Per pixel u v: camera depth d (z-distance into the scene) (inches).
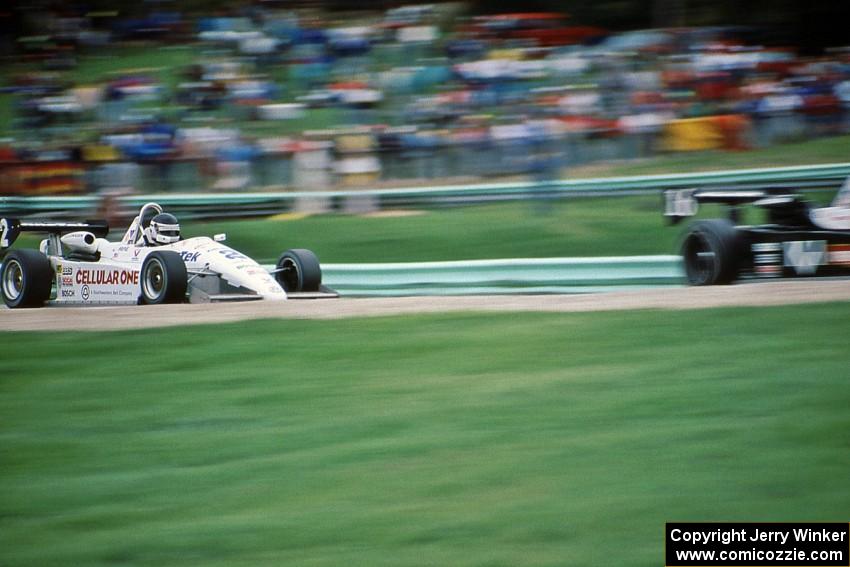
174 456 957.2
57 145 3393.2
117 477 908.0
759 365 1154.7
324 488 863.1
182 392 1159.0
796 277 1744.6
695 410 1011.9
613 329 1362.0
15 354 1349.7
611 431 966.4
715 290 1625.2
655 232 2726.4
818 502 775.7
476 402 1078.4
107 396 1153.4
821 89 3713.1
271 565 727.7
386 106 3590.1
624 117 3587.6
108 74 4106.8
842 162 3363.7
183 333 1429.6
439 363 1240.8
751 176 3080.7
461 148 3393.2
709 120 3604.8
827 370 1115.9
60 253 2057.1
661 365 1181.7
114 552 753.6
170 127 3348.9
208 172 3312.0
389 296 2204.7
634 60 3777.1
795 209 1784.0
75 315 1617.9
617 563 705.0
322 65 3811.5
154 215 1923.0
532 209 3024.1
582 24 5305.1
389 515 801.6
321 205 3142.2
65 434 1031.6
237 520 804.6
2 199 3238.2
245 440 992.9
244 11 4323.3
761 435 927.0
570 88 3614.7
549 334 1358.3
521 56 3732.8
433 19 4160.9
